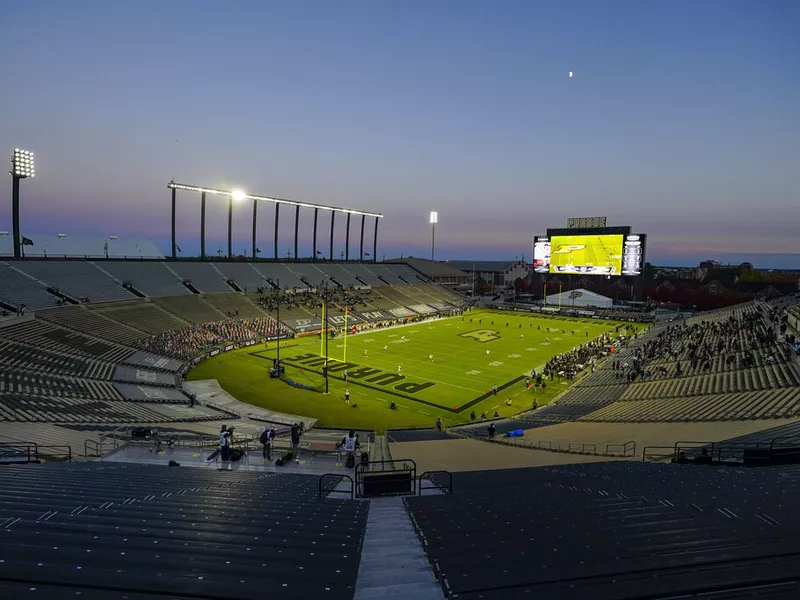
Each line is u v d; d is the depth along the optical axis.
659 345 52.09
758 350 36.59
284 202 92.44
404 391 41.00
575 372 46.72
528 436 25.31
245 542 7.59
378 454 21.48
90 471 14.48
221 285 73.50
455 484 13.99
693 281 115.75
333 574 6.21
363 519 9.40
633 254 85.12
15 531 7.59
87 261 62.59
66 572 5.89
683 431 22.61
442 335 68.50
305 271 92.31
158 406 32.28
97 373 37.94
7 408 24.84
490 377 45.94
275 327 64.75
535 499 11.12
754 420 22.14
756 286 107.56
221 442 18.75
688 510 9.33
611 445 21.64
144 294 61.97
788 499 9.98
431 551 7.21
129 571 6.00
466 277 134.38
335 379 43.91
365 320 77.94
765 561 6.06
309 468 18.31
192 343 51.88
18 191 55.25
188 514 9.33
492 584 5.71
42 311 46.84
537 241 97.12
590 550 6.97
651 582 5.46
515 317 89.56
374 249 119.25
